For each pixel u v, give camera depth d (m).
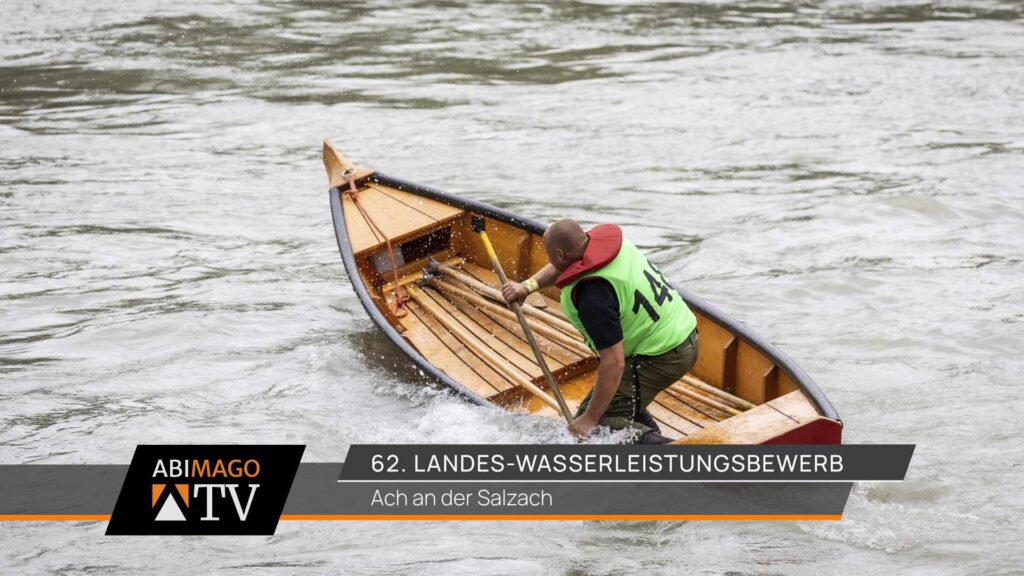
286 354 26.20
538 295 26.53
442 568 16.45
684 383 21.78
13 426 22.17
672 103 52.28
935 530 17.16
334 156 30.20
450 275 27.38
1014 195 37.59
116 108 52.22
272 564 16.81
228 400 23.55
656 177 41.31
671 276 30.97
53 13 71.75
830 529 17.31
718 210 37.44
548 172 42.16
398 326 26.48
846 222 35.28
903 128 47.25
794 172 41.59
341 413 22.70
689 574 16.11
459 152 44.91
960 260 31.34
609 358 17.97
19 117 50.66
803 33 66.88
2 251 33.69
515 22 70.69
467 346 24.66
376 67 59.72
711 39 65.81
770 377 20.19
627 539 17.27
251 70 59.06
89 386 24.36
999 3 74.38
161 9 73.00
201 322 28.05
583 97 53.69
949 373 23.88
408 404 23.09
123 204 38.72
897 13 72.25
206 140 47.12
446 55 62.34
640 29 68.62
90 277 31.78
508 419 20.70
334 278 31.94
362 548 17.22
